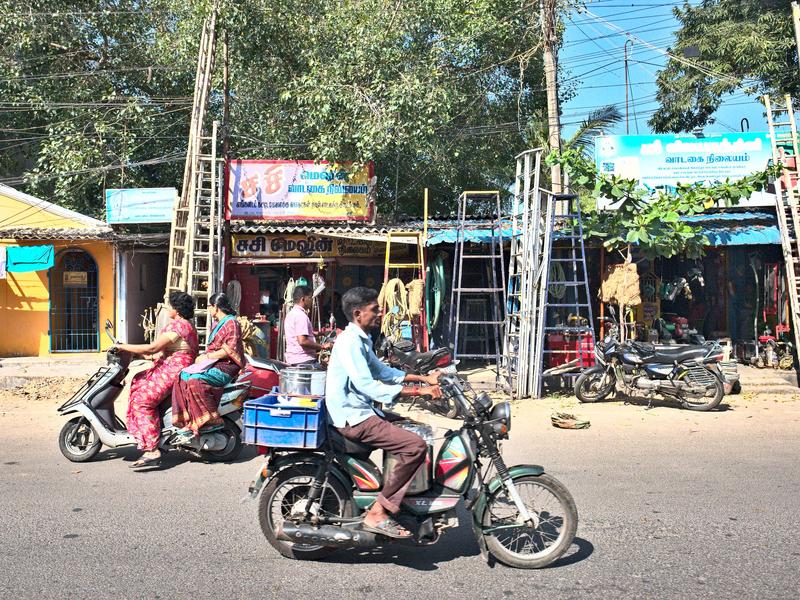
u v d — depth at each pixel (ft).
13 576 13.91
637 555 14.90
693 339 42.14
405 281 47.73
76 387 39.47
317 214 46.24
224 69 49.78
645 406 33.14
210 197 43.75
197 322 42.83
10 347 49.96
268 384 23.82
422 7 49.62
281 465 14.96
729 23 63.10
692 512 17.61
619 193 37.50
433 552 15.44
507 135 59.16
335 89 45.68
